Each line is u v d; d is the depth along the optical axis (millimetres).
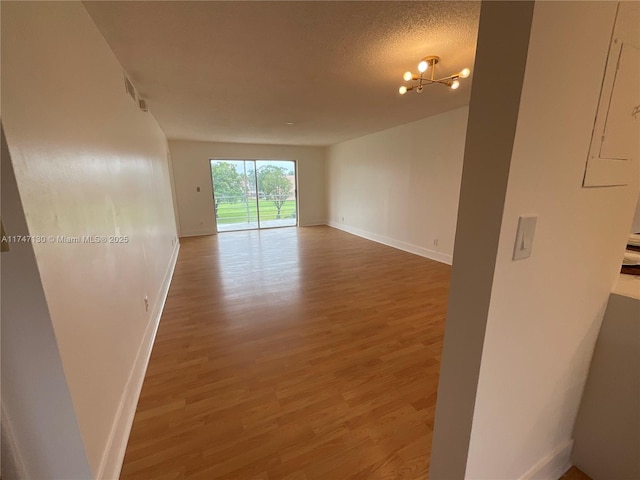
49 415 930
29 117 868
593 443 1186
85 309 1122
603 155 836
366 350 2102
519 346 857
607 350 1105
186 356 2029
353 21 1691
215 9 1555
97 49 1623
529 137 645
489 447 914
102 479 1093
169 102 3266
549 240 801
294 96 3127
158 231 3213
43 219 884
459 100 3344
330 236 6430
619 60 759
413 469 1233
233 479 1187
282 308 2793
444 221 4281
